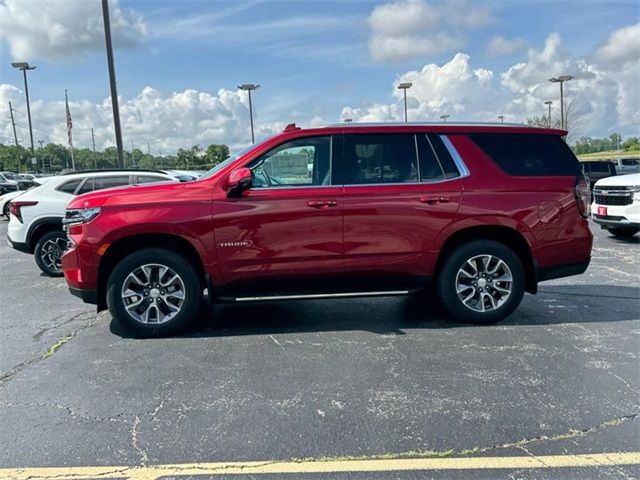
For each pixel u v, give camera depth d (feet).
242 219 16.08
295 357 14.76
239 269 16.33
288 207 16.17
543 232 16.99
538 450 9.82
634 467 9.24
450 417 11.12
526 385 12.62
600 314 18.56
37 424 11.18
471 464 9.41
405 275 16.97
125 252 16.67
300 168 16.65
